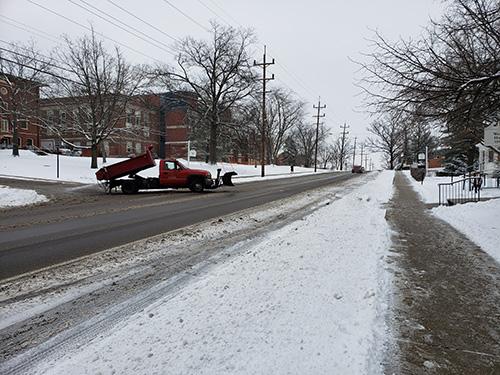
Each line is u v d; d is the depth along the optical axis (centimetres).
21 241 702
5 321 365
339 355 282
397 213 1068
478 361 293
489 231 763
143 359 279
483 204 1053
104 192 1780
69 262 564
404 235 758
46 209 1166
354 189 2008
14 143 3328
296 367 265
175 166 1842
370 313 359
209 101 3819
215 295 403
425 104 723
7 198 1330
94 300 415
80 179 2320
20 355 300
